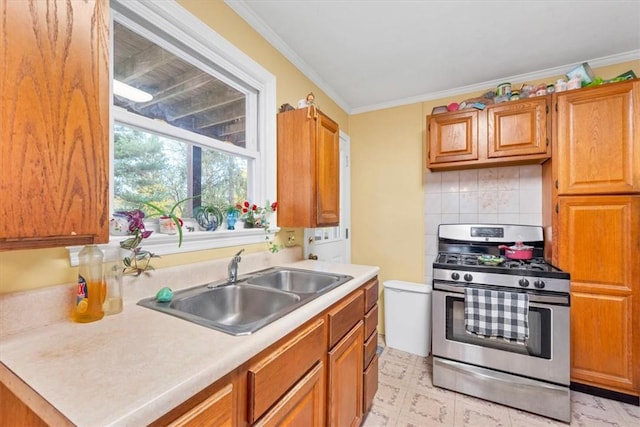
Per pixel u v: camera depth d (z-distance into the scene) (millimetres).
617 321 1795
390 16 1691
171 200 1366
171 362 655
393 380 2096
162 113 1325
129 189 1193
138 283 1113
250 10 1644
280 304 1254
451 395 1913
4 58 549
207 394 651
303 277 1695
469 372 1897
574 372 1896
